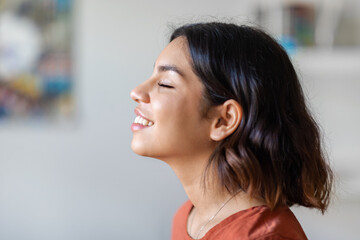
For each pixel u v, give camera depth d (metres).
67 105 2.04
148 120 0.81
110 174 2.06
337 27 1.80
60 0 2.02
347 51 1.71
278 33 1.72
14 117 2.06
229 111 0.78
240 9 1.97
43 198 2.07
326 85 1.92
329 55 1.71
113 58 2.02
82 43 2.03
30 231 2.08
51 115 2.05
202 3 1.98
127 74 2.02
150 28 2.01
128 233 2.07
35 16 2.03
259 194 0.79
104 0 2.01
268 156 0.77
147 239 2.07
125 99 2.03
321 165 0.88
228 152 0.77
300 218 2.01
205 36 0.80
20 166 2.07
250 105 0.77
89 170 2.06
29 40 2.04
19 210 2.08
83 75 2.03
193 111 0.78
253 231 0.70
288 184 0.81
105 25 2.02
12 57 2.04
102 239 2.07
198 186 0.83
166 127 0.78
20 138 2.06
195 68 0.78
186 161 0.82
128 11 2.01
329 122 1.93
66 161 2.06
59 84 2.04
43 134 2.06
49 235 2.08
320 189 0.87
